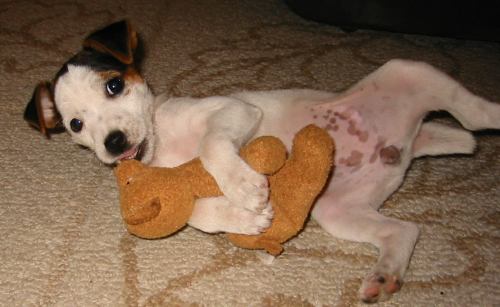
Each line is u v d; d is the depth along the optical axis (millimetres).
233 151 551
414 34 908
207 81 817
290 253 613
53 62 862
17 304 579
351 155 637
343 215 627
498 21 825
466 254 608
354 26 895
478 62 853
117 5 999
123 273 601
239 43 896
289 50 878
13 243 630
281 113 659
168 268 604
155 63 854
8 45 899
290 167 542
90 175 702
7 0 1020
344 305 569
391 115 638
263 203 526
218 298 577
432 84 629
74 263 610
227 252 616
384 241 598
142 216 511
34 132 754
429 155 688
